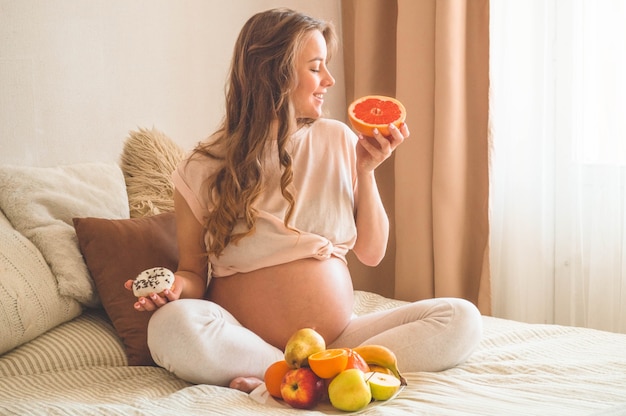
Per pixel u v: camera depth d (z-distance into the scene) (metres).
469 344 1.86
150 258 2.22
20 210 2.24
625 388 1.67
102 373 1.97
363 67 3.17
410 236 3.03
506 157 2.89
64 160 2.68
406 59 2.98
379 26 3.15
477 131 2.91
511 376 1.79
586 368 1.83
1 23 2.55
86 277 2.18
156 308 1.87
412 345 1.84
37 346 2.01
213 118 3.05
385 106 1.94
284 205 1.96
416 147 2.98
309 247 1.93
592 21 2.61
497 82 2.88
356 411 1.61
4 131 2.56
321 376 1.63
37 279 2.07
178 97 2.95
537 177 2.78
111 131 2.79
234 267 1.97
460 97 2.87
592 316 2.68
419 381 1.77
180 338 1.77
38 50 2.62
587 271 2.71
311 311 1.91
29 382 1.87
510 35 2.83
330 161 2.03
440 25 2.84
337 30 3.40
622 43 2.55
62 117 2.68
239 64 2.02
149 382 1.91
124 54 2.81
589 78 2.63
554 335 2.21
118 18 2.79
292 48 1.95
